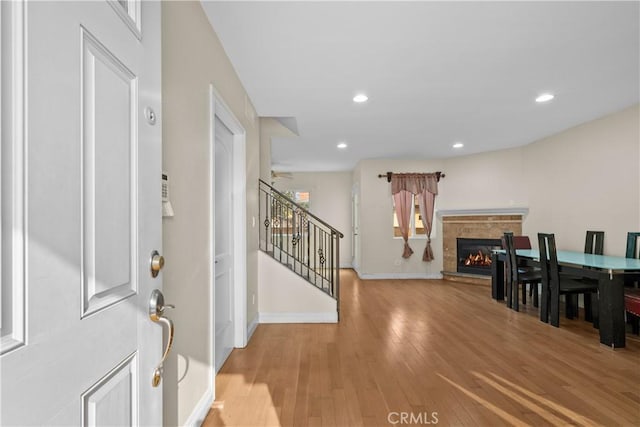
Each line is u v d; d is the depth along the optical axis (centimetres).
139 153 86
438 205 690
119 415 76
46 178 55
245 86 314
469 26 221
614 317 298
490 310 434
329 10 203
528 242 528
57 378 57
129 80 83
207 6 198
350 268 830
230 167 298
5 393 47
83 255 64
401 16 210
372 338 326
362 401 209
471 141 540
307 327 363
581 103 368
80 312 63
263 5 198
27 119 52
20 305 50
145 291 88
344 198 845
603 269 305
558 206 493
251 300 346
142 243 87
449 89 327
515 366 260
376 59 266
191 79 181
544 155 521
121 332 77
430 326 366
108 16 73
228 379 240
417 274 689
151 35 94
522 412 197
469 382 234
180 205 165
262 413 197
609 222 408
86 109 66
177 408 160
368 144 558
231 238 299
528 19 214
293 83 309
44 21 55
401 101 358
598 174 423
